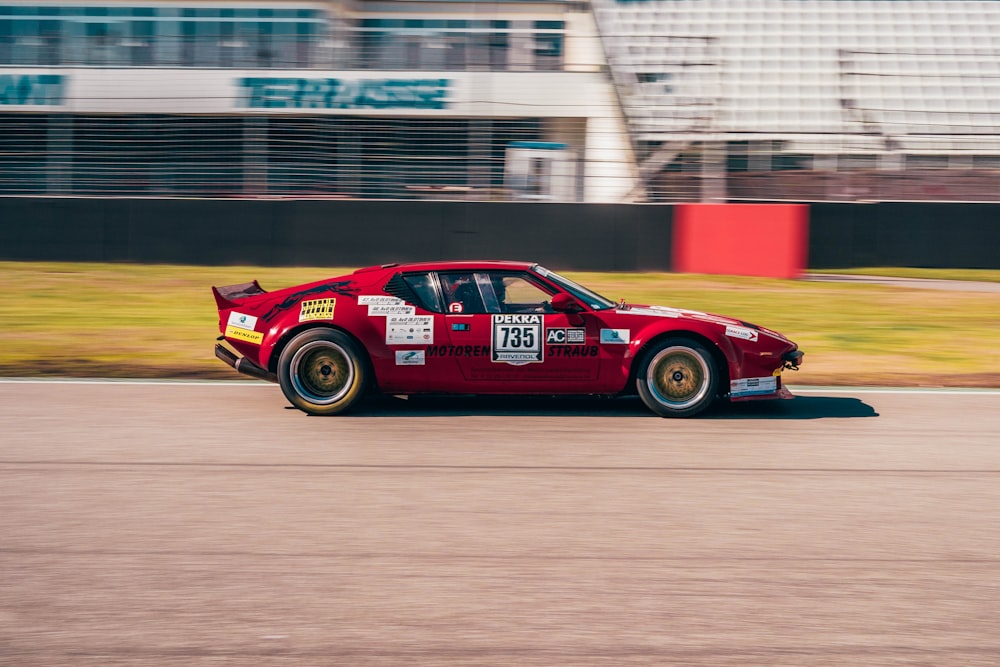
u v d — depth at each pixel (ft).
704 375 31.65
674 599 17.12
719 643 15.46
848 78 115.55
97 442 28.12
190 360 42.50
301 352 31.58
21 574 18.03
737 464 26.27
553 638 15.60
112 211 72.79
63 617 16.22
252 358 32.53
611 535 20.44
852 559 19.12
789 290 64.03
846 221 72.02
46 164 86.12
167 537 20.07
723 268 70.49
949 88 114.11
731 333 31.73
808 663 14.82
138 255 73.10
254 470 25.22
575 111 92.07
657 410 31.86
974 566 18.79
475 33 92.94
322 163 83.97
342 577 18.02
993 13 130.41
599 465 25.99
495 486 23.97
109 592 17.25
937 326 52.42
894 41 123.24
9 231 73.15
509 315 31.58
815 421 31.78
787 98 111.55
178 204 72.49
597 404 34.06
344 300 31.86
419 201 71.97
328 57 92.63
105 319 52.70
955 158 89.97
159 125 90.43
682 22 124.77
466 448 27.71
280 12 93.97
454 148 89.30
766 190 77.46
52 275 67.97
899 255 72.33
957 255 72.28
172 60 92.79
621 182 81.05
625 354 31.45
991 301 60.64
